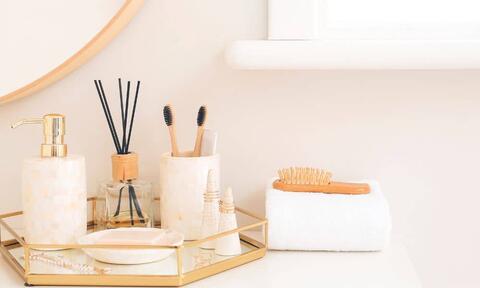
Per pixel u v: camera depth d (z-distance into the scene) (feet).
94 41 2.70
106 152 2.89
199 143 2.61
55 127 2.37
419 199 2.83
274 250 2.48
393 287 2.05
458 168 2.80
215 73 2.82
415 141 2.80
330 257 2.40
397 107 2.79
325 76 2.79
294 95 2.81
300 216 2.39
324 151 2.83
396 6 2.79
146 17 2.81
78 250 2.42
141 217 2.63
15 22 2.81
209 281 2.11
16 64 2.83
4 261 2.37
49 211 2.34
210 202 2.39
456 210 2.83
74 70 2.85
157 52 2.83
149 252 2.16
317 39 2.76
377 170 2.83
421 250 2.86
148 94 2.85
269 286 2.06
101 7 2.76
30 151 2.91
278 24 2.71
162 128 2.87
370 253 2.45
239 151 2.86
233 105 2.83
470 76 2.75
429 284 2.88
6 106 2.88
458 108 2.77
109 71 2.85
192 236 2.52
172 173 2.50
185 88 2.84
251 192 2.88
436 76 2.76
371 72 2.78
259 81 2.81
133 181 2.65
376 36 2.78
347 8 2.80
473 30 2.74
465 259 2.85
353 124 2.81
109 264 2.23
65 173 2.34
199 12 2.79
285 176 2.58
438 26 2.75
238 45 2.55
